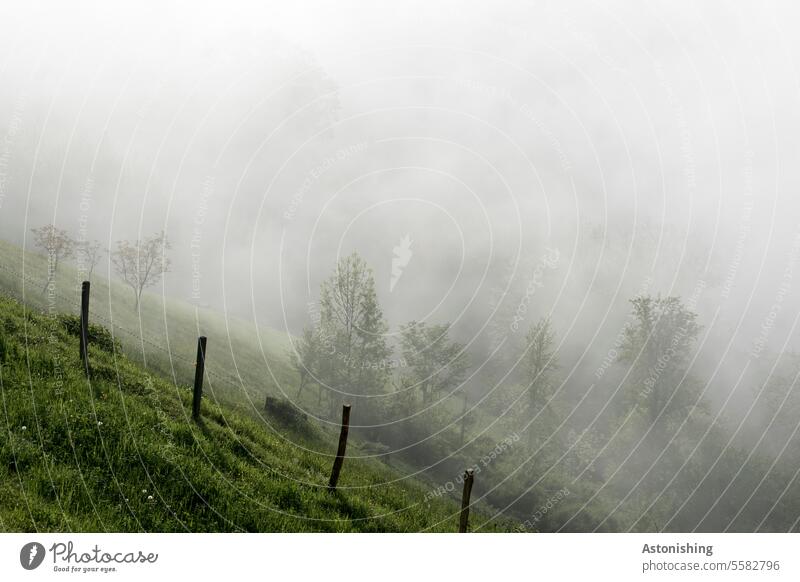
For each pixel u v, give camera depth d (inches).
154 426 482.6
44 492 332.2
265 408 957.2
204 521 386.6
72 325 671.8
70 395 460.1
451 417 1916.8
